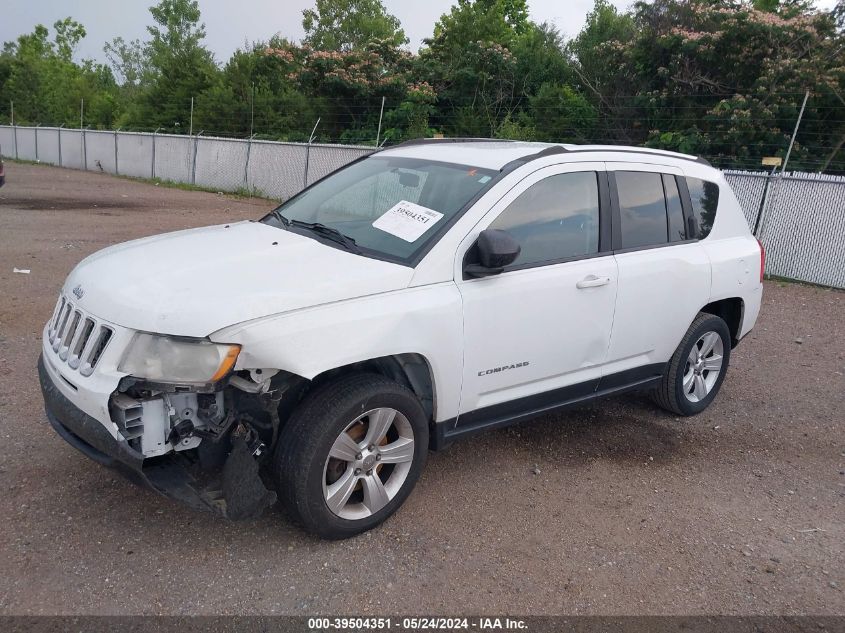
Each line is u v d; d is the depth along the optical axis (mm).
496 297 3736
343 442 3305
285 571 3227
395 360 3549
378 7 43562
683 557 3566
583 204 4277
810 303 9438
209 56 33969
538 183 4023
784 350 7270
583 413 5371
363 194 4309
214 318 2951
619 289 4336
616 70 18766
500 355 3828
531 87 22938
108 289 3217
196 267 3346
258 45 31516
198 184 23094
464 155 4309
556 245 4094
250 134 25406
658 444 4898
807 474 4578
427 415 3738
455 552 3469
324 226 4027
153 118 32500
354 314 3229
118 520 3518
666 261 4641
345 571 3258
